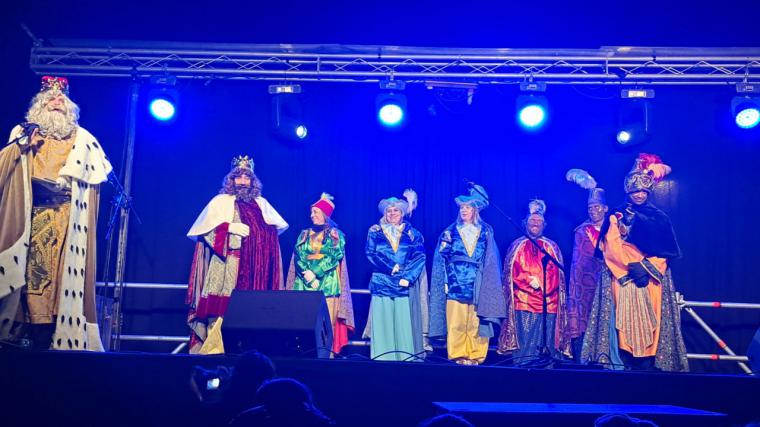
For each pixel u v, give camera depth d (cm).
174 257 949
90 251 686
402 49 908
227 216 818
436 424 330
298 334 611
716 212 952
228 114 974
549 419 452
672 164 962
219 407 446
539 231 884
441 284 862
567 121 973
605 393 581
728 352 881
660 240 786
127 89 966
